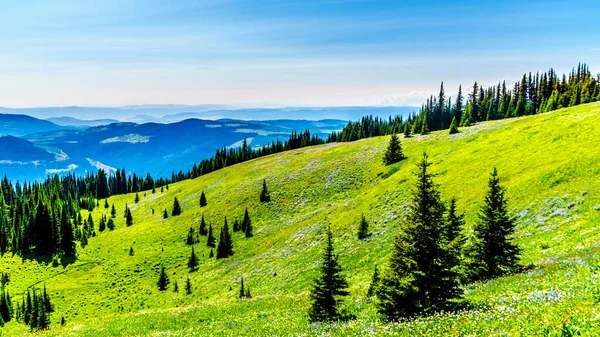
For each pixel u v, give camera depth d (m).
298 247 65.62
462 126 119.25
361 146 125.38
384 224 57.00
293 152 162.12
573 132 58.72
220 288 63.47
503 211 25.47
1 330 67.00
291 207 98.19
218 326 26.73
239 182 131.88
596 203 33.84
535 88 142.62
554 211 36.88
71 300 78.50
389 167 93.62
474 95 149.88
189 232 102.69
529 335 9.34
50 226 111.38
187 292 67.50
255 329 23.52
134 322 32.59
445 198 56.41
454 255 17.91
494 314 12.20
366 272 43.75
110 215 156.25
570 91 118.12
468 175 61.81
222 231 86.00
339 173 105.31
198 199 133.62
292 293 44.69
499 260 25.30
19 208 140.75
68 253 108.50
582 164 44.34
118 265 95.75
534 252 29.56
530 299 13.13
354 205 74.25
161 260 93.44
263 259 68.94
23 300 73.19
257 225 97.06
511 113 139.12
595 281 12.60
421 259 17.23
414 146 101.00
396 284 17.72
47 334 32.66
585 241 26.42
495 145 71.44
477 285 22.81
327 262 23.38
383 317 17.97
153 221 130.50
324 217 76.56
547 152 55.34
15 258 108.56
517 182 48.88
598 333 8.31
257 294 50.62
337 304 23.22
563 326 9.13
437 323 13.30
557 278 16.56
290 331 20.61
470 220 44.59
